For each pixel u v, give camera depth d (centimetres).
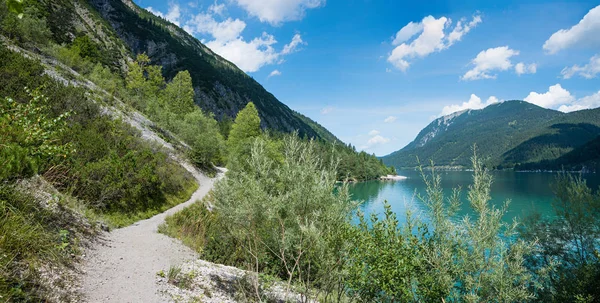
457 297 614
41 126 792
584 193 1032
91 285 690
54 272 634
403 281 624
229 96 18938
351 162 12975
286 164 727
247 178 730
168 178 2591
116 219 1595
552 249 1034
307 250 707
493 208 640
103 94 3722
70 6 11394
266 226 742
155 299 754
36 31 3662
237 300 948
